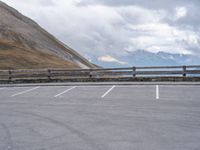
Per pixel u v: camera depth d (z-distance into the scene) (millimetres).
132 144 7750
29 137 8758
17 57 68875
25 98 16781
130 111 12016
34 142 8242
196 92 16531
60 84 23156
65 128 9664
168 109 12219
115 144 7801
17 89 21266
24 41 114375
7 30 115750
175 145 7602
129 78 24016
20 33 119375
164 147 7453
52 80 25969
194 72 22750
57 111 12586
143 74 24078
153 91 17344
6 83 27172
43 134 9031
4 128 9945
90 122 10359
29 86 22859
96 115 11469
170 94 16094
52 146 7844
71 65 81438
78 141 8195
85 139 8359
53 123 10422
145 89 18281
